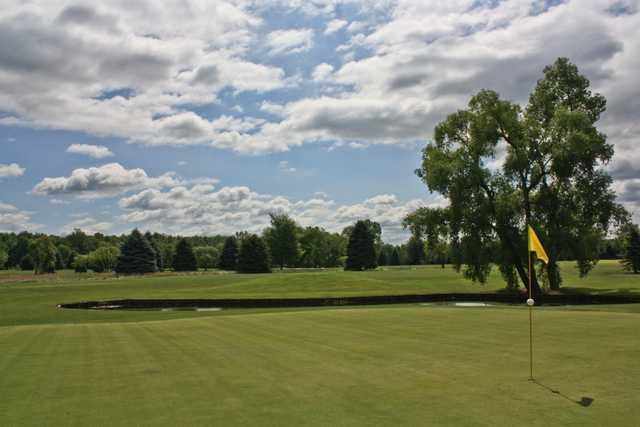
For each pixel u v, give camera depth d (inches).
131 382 454.0
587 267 1737.2
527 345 601.6
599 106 1801.2
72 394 416.8
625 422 329.1
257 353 586.9
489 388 412.5
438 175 1717.5
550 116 1807.3
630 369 469.4
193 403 386.0
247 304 1648.6
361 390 413.7
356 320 914.1
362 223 4544.8
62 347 654.5
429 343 631.8
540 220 1733.5
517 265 1764.3
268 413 358.6
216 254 6195.9
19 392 424.8
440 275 3038.9
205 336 745.6
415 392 404.8
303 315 1042.1
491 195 1769.2
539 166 1742.1
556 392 398.3
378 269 4744.1
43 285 2605.8
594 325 765.3
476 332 717.9
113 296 1927.9
